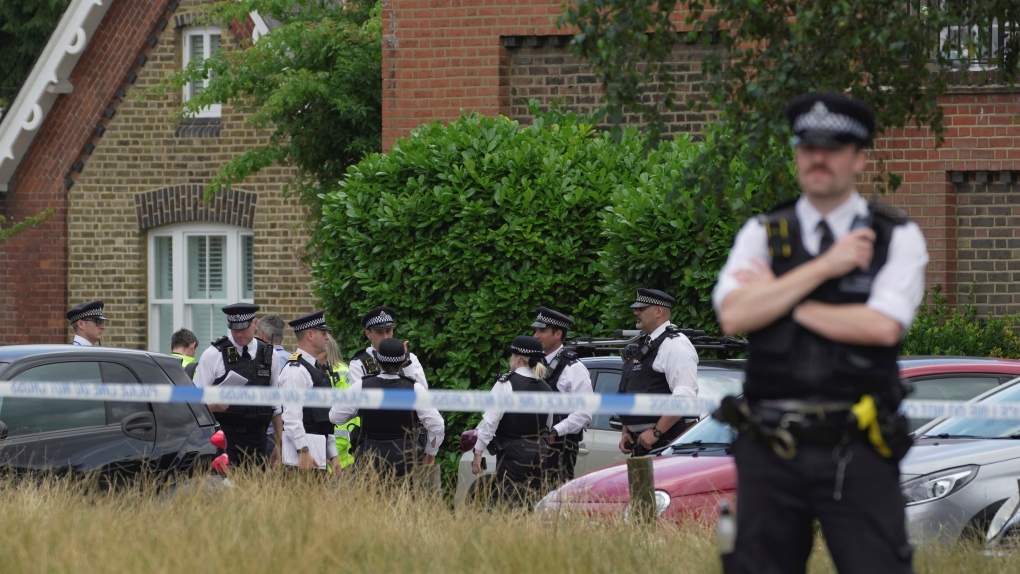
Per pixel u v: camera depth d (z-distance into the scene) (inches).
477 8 2209.6
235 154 2765.7
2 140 2851.9
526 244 1849.2
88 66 2842.0
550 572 890.7
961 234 1953.7
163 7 2805.1
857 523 546.6
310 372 1594.5
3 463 1229.1
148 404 1333.7
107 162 2844.5
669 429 1413.6
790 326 553.9
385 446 1429.6
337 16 2637.8
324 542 928.3
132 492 1207.6
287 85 2413.9
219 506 1106.7
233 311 1638.8
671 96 1037.2
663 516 1131.9
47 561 877.2
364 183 1950.1
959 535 1015.0
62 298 2859.3
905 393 561.6
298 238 2714.1
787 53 973.8
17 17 3708.2
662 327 1432.1
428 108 2234.3
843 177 557.9
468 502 1208.8
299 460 1552.7
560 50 2197.3
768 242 565.3
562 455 1429.6
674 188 1051.9
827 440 545.0
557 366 1461.6
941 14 1002.1
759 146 987.3
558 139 1937.7
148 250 2839.6
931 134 1921.8
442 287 1887.3
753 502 561.3
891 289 541.6
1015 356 1833.2
